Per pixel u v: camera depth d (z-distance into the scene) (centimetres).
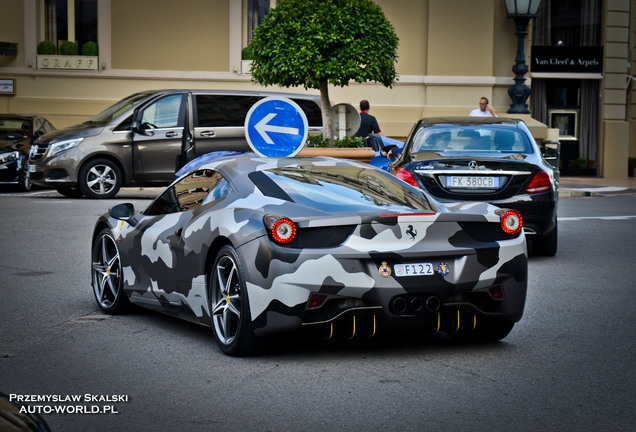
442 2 2567
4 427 287
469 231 623
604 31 2888
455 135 1168
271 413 505
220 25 2553
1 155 2031
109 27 2536
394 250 596
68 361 626
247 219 616
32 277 982
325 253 588
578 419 494
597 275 1023
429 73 2580
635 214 1683
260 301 595
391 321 602
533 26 2866
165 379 577
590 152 2931
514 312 635
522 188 1084
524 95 2583
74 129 1859
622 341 693
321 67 1485
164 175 1850
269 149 1077
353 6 1491
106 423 488
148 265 733
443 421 490
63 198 1848
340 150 1360
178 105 1844
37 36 2534
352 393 545
